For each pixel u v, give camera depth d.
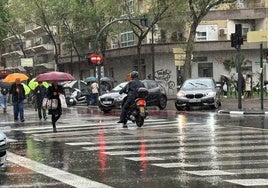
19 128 18.98
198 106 27.67
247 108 25.78
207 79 28.55
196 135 14.82
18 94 22.59
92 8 46.00
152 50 44.53
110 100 27.14
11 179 8.76
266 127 16.91
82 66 64.31
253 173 8.78
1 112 31.62
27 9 52.22
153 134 15.41
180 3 38.50
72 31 52.69
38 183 8.34
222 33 51.88
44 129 18.28
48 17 52.19
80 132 16.77
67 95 37.59
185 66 37.66
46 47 73.69
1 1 43.47
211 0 37.59
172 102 37.38
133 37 53.84
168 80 50.78
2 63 98.56
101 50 49.91
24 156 11.56
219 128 16.80
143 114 17.77
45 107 17.23
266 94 41.38
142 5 44.81
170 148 12.17
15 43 86.44
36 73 75.62
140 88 17.86
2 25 45.06
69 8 49.84
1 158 9.38
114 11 42.28
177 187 7.73
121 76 55.94
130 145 12.95
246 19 52.41
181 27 44.00
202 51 51.31
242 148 11.89
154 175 8.77
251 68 51.12
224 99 36.78
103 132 16.50
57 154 11.74
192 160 10.31
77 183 8.23
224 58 51.41
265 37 23.55
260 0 52.16
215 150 11.66
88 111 29.03
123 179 8.46
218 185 7.81
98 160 10.62
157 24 44.88
